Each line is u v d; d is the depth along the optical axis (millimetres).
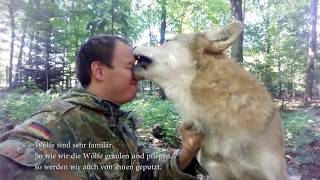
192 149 705
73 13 4602
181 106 765
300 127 2205
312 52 5004
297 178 1620
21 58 5871
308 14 6184
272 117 753
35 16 4680
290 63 5582
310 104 4719
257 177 732
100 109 604
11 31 5660
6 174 483
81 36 4867
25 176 486
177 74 770
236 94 713
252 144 714
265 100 747
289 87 5539
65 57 5555
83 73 647
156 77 795
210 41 782
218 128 713
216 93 714
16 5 4723
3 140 533
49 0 4688
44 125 530
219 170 750
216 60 763
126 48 658
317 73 5352
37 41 5344
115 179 596
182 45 784
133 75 673
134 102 3082
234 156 720
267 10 7242
